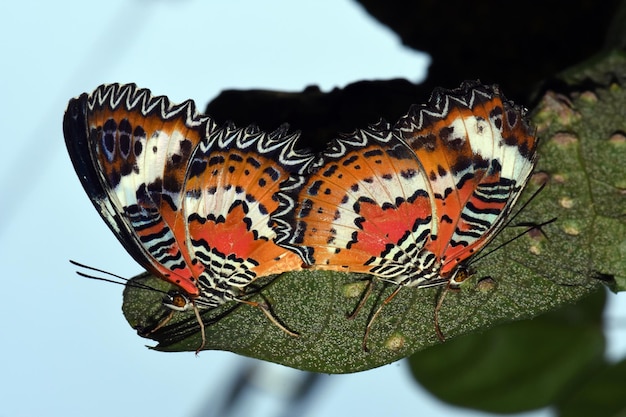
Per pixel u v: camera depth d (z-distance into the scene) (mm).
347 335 467
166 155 456
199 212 459
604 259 469
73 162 455
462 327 466
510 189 453
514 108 448
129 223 455
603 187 477
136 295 472
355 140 455
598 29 509
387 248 463
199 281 466
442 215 459
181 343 465
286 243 462
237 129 456
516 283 469
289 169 457
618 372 467
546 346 501
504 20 512
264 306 470
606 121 483
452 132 452
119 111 452
